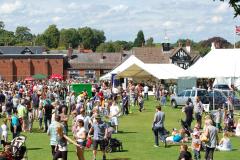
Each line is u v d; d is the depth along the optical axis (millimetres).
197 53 108562
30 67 103312
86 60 112750
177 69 66312
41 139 27094
